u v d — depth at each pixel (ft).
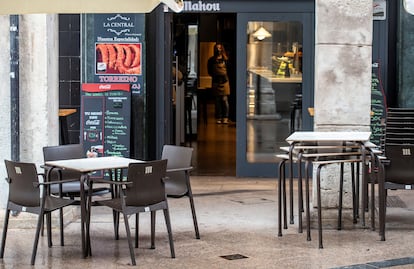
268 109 37.73
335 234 25.31
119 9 23.62
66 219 26.61
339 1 26.43
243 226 26.68
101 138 35.50
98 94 35.47
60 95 37.37
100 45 35.58
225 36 51.52
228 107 56.44
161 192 22.04
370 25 26.55
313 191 26.63
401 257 22.27
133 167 21.26
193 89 50.80
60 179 23.80
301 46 37.29
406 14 36.81
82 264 21.61
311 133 25.99
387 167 24.91
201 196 32.81
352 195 26.43
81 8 23.53
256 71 37.58
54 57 26.94
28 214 25.98
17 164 21.80
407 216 28.30
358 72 26.66
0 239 24.66
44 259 22.20
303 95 37.45
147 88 36.55
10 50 25.57
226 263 21.65
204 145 50.08
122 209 21.40
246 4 37.11
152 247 23.38
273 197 32.53
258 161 38.01
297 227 26.37
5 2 23.54
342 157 25.73
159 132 37.42
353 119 26.78
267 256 22.43
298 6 37.01
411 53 36.94
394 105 37.70
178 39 45.39
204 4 37.04
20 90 26.04
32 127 26.18
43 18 25.91
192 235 25.27
